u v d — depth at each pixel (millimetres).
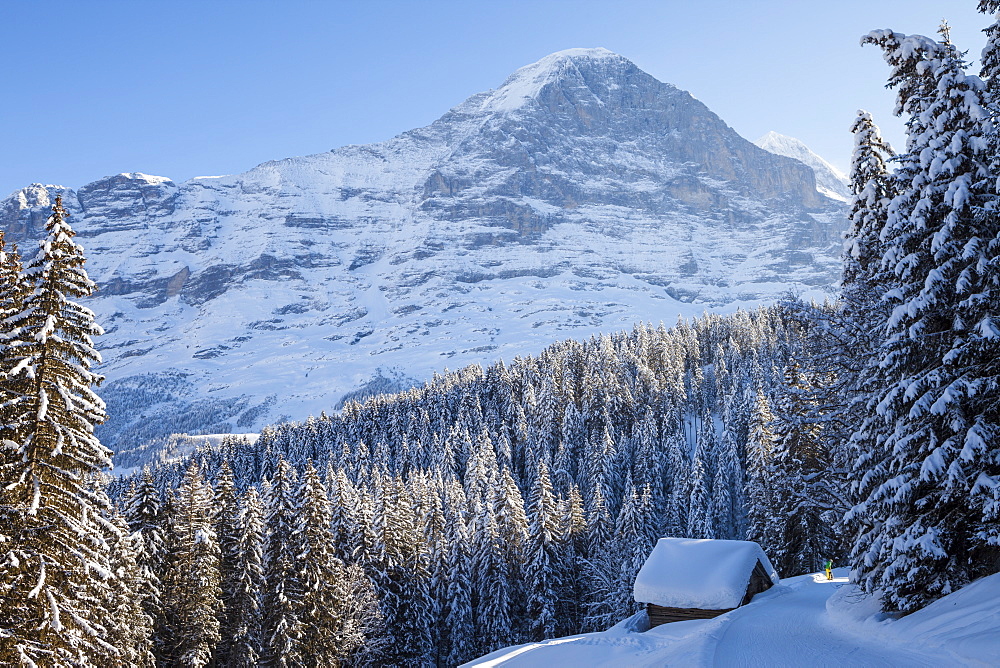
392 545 57312
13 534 18031
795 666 16375
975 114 18609
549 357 148625
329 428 148750
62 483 18844
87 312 19062
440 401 142125
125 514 43719
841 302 29406
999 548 18453
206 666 46531
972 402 18219
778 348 128000
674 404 121875
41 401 17938
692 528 80375
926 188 19250
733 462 91938
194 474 46625
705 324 165875
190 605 43094
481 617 60844
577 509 69500
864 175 28688
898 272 19609
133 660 34219
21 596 18078
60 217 19062
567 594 63969
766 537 47531
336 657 45906
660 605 35000
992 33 19828
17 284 18672
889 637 17625
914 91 22094
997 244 17781
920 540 18234
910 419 19250
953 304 18922
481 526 65625
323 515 45812
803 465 37719
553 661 26453
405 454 123000
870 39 22672
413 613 55938
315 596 44281
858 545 21031
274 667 43156
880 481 20531
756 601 32562
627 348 153875
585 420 114188
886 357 19719
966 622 15445
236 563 47938
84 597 19297
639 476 98688
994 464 17562
